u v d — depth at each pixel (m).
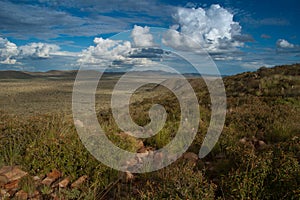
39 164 4.80
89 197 3.90
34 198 3.91
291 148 4.75
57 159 4.85
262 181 3.50
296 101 13.29
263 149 5.27
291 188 3.37
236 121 8.71
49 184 4.38
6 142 5.64
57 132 6.10
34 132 6.21
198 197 3.32
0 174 4.50
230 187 3.64
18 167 4.86
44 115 8.63
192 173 3.86
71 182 4.56
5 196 3.81
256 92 16.83
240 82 21.34
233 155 4.92
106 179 4.45
